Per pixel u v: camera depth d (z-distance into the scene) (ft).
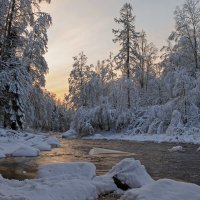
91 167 30.58
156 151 61.87
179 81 102.47
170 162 45.47
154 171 37.73
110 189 26.30
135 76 145.69
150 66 173.27
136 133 110.42
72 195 23.02
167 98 132.16
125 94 125.08
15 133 75.20
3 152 52.37
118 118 119.14
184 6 115.85
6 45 84.84
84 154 55.67
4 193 21.67
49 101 120.16
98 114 122.93
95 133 123.13
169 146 73.26
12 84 83.56
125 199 21.70
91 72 176.96
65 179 27.43
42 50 104.78
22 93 85.61
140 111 121.80
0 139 63.21
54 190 22.94
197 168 39.83
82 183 25.03
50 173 29.73
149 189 21.34
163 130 101.76
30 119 99.45
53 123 250.57
